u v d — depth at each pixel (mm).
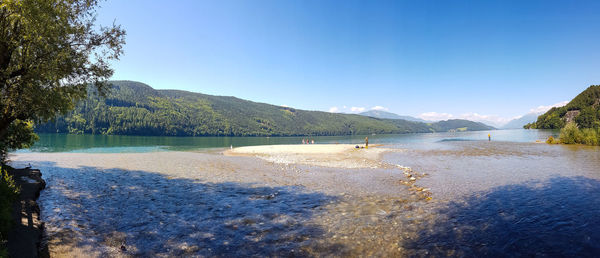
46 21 11344
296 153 41031
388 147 51719
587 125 142375
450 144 58219
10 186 10547
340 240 8258
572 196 12664
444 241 8047
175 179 19203
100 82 14773
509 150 39156
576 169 20719
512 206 11344
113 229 9227
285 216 10742
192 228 9414
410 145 57719
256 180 18719
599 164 23328
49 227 9133
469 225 9273
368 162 28141
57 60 12188
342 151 43219
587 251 7184
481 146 49188
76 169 24141
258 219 10398
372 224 9609
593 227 8766
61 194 14273
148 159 33531
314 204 12469
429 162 27219
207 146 71812
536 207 11102
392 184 16703
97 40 14000
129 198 13688
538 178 17359
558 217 9836
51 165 26734
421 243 7934
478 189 14594
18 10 10391
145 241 8234
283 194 14539
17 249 6754
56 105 14008
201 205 12414
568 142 49469
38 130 129250
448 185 15828
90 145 66875
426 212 10812
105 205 12305
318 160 30938
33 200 11719
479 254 7195
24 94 12273
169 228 9398
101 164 28062
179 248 7746
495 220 9703
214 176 20500
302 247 7801
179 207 12070
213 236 8672
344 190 15258
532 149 40156
